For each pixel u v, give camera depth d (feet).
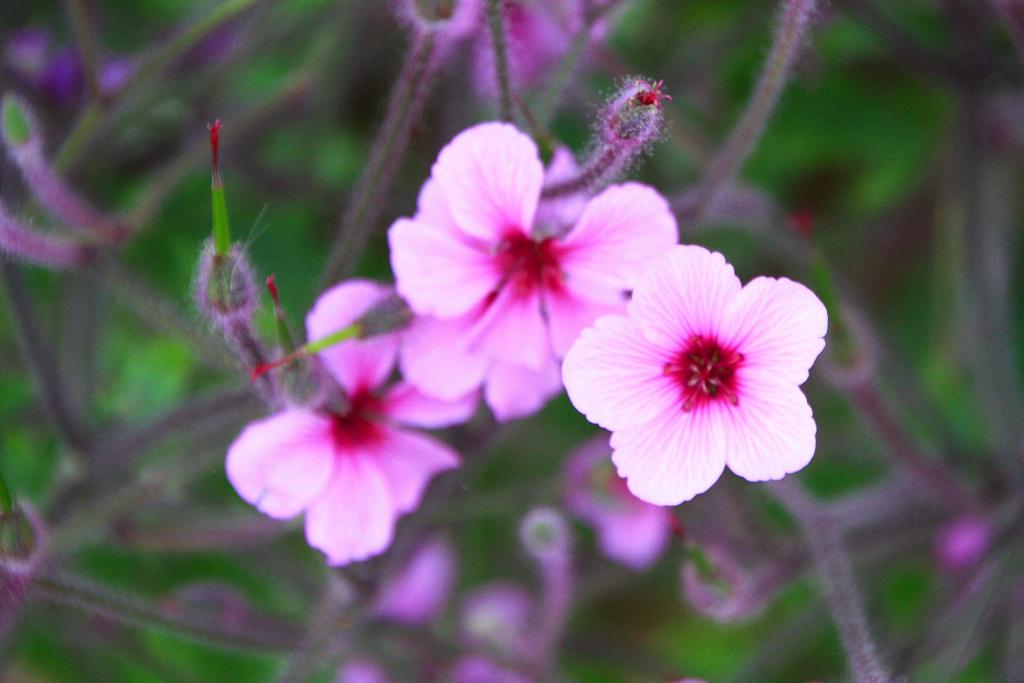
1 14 1.94
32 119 1.61
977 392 1.90
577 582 1.96
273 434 1.53
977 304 1.88
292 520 1.77
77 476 1.75
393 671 1.88
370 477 1.56
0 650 1.82
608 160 1.48
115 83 1.83
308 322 1.55
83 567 1.94
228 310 1.48
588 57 1.82
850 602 1.61
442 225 1.52
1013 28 1.66
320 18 1.92
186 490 1.93
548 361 1.55
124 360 1.96
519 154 1.49
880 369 1.85
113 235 1.65
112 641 1.86
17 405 1.93
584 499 1.85
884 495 1.84
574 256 1.51
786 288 1.44
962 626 1.76
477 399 1.59
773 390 1.45
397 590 1.83
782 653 1.84
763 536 1.77
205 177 1.95
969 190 1.91
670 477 1.46
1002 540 1.74
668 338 1.45
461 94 1.84
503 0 1.53
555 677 1.79
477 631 1.86
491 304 1.53
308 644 1.65
